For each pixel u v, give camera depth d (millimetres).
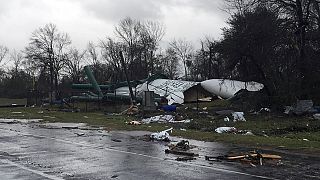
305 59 33562
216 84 52375
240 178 8391
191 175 8750
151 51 82250
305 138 19203
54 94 56281
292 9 33562
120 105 45656
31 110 42875
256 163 10148
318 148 12656
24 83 90375
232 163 10195
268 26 33531
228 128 21391
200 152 12102
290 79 35094
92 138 16328
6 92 82562
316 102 35062
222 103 45438
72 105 48594
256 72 37500
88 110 43031
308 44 34031
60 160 10875
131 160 10820
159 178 8484
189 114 34281
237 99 44938
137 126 22172
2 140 15641
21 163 10398
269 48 34656
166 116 30094
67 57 86500
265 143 13891
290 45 33812
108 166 9945
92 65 89625
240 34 34906
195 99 53312
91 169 9555
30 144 14383
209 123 26641
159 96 47500
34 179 8469
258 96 39031
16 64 100750
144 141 15258
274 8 33969
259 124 26750
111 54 82312
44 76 82562
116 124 23953
